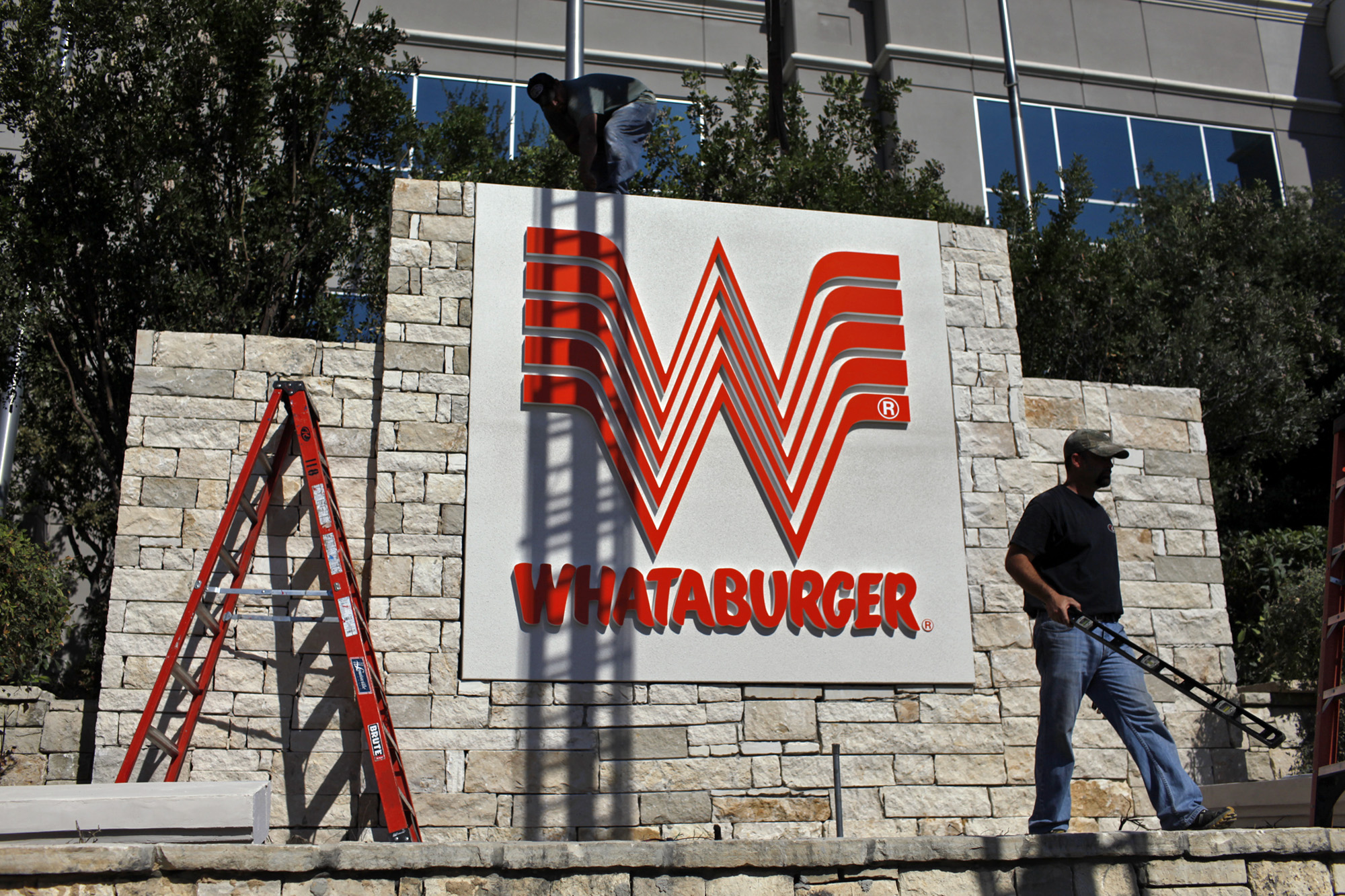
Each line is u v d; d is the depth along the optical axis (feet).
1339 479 18.25
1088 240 53.93
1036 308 46.83
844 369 30.07
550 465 27.84
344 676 26.86
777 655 27.53
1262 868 16.76
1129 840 16.61
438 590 26.84
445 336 28.58
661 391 28.76
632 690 26.71
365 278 42.47
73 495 41.78
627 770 26.23
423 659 26.27
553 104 32.24
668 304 29.48
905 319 30.94
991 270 32.22
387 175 43.29
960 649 28.60
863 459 29.50
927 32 64.64
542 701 26.30
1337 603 18.04
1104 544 19.40
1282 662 36.58
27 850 14.58
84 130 36.65
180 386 28.40
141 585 26.99
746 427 28.89
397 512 27.22
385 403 27.89
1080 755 28.63
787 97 51.34
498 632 26.53
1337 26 71.61
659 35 62.44
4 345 34.73
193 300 36.88
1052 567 19.34
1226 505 48.57
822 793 26.94
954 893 16.16
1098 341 47.03
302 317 41.09
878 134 50.96
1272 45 71.00
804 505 28.73
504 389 28.19
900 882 16.10
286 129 41.29
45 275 35.86
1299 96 70.33
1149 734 18.43
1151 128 67.31
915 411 30.25
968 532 29.76
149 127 37.35
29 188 36.91
